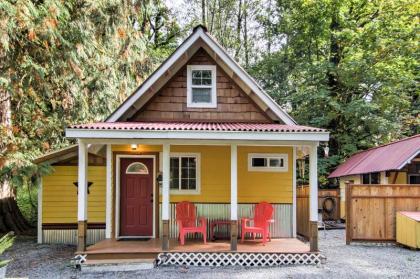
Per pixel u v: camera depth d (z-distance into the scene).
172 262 8.89
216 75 11.47
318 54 23.44
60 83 12.61
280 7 25.47
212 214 11.12
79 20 12.00
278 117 11.17
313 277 7.78
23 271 8.54
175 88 11.38
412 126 22.75
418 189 11.55
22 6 9.42
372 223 11.59
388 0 21.16
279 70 23.28
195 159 11.26
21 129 13.41
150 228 11.17
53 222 12.16
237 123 11.19
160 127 9.08
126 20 13.94
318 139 8.92
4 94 11.99
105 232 11.83
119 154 11.21
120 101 14.95
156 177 11.20
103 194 12.23
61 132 14.47
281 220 11.22
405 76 19.94
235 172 9.16
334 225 16.81
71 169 12.27
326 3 21.48
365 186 11.66
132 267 8.52
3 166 10.44
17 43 10.64
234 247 8.95
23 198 20.19
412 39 20.45
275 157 11.38
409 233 10.70
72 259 9.05
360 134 21.12
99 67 13.59
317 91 20.42
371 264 8.93
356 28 21.27
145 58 16.58
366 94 21.05
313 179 9.17
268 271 8.27
